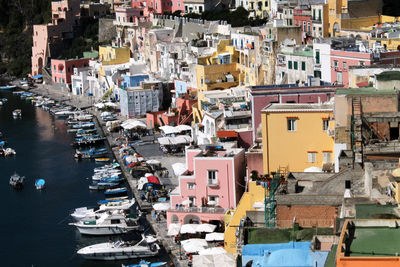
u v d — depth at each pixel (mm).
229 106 159625
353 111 94062
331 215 81625
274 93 128375
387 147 88250
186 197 129000
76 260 123562
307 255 66000
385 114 92625
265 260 67250
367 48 151000
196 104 198750
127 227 131875
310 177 89688
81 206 151500
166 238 126438
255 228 78500
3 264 124062
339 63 151750
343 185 83438
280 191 84562
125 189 157625
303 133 109875
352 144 90375
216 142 141250
